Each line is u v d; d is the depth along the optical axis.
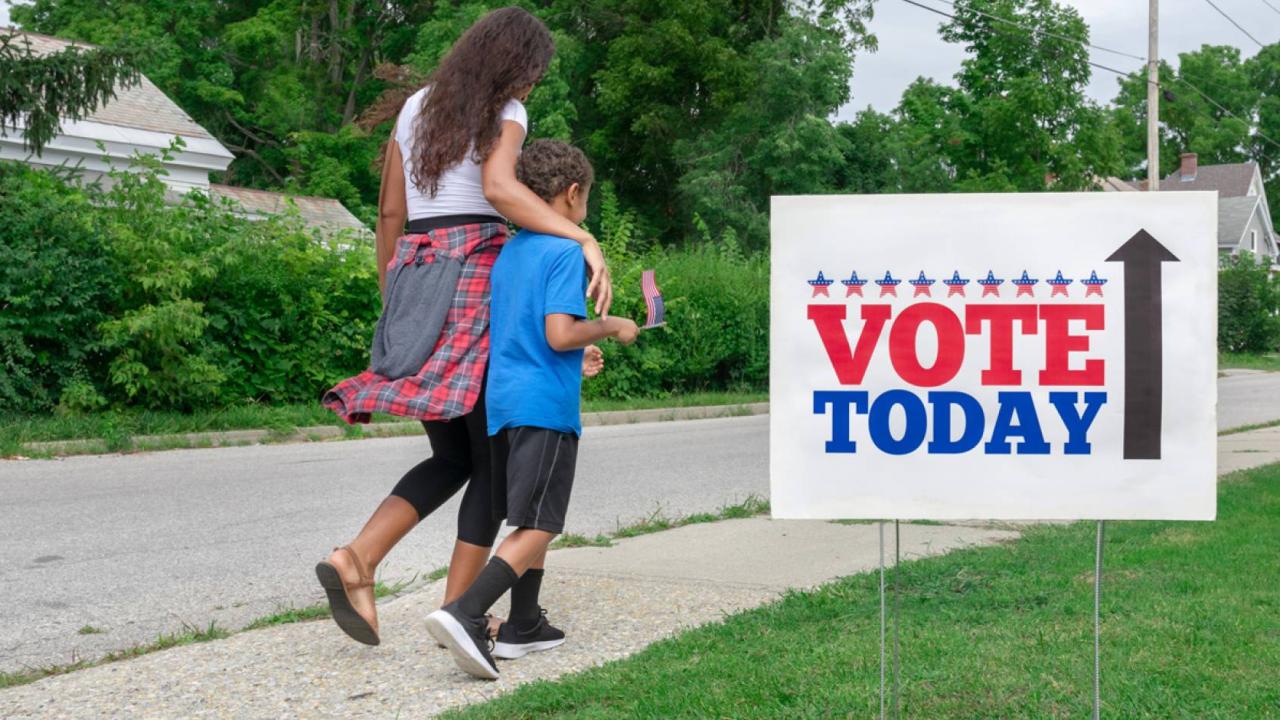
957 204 2.32
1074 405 2.30
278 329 12.22
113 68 12.07
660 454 10.45
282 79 34.31
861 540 5.46
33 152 12.27
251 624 4.11
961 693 2.95
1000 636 3.51
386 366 3.40
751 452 10.62
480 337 3.41
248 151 35.28
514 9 3.47
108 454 9.98
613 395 16.53
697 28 32.94
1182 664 3.17
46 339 10.78
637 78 32.44
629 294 16.73
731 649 3.42
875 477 2.34
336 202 24.66
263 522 6.60
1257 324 41.22
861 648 3.37
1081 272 2.30
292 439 11.39
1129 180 70.06
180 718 2.99
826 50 30.73
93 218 11.06
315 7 36.22
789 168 30.19
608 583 4.51
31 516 6.76
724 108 32.16
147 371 11.00
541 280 3.28
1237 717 2.77
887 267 2.33
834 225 2.34
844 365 2.34
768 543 5.43
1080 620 3.67
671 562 4.96
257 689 3.22
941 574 4.43
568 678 3.16
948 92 41.47
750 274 19.17
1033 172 38.44
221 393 11.86
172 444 10.50
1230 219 62.00
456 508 7.03
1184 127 74.56
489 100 3.40
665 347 17.41
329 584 3.38
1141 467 2.29
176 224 11.66
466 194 3.48
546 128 30.53
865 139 32.03
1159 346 2.29
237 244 11.90
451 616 3.15
